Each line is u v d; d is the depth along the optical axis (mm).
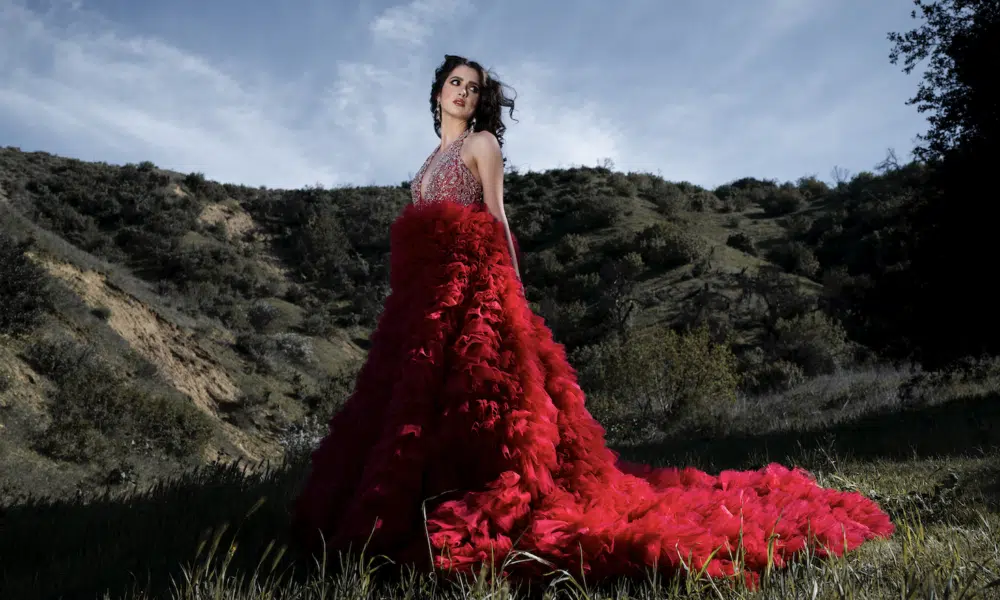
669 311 43219
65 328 21531
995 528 2449
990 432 6137
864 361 25438
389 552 2170
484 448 2303
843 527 2543
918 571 1828
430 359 2354
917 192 15336
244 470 4520
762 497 3014
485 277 2521
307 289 54469
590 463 2461
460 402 2328
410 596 1817
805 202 69438
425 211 2664
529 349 2479
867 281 42688
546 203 66875
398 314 2641
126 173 58594
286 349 38750
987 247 12742
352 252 61094
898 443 6355
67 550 2816
